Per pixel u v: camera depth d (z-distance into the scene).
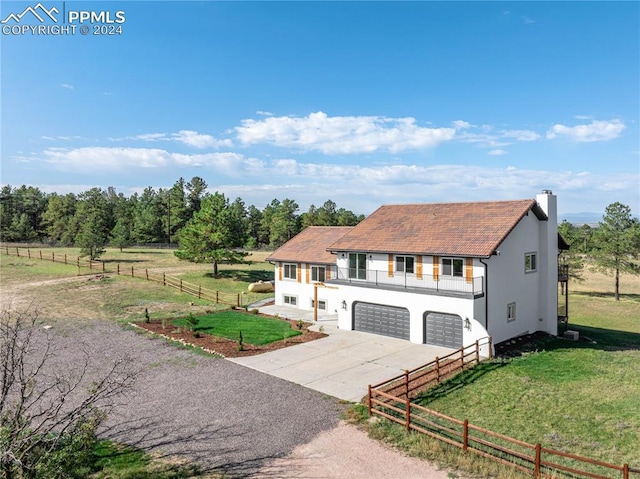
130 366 20.69
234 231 47.66
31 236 79.06
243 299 39.69
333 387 18.22
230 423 14.88
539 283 28.34
